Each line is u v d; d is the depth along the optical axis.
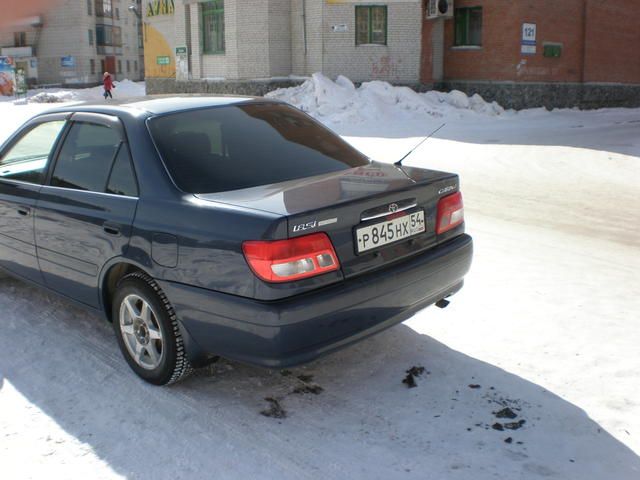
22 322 4.57
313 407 3.48
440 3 24.09
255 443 3.14
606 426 3.27
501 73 23.94
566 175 11.34
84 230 3.86
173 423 3.32
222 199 3.32
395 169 4.05
